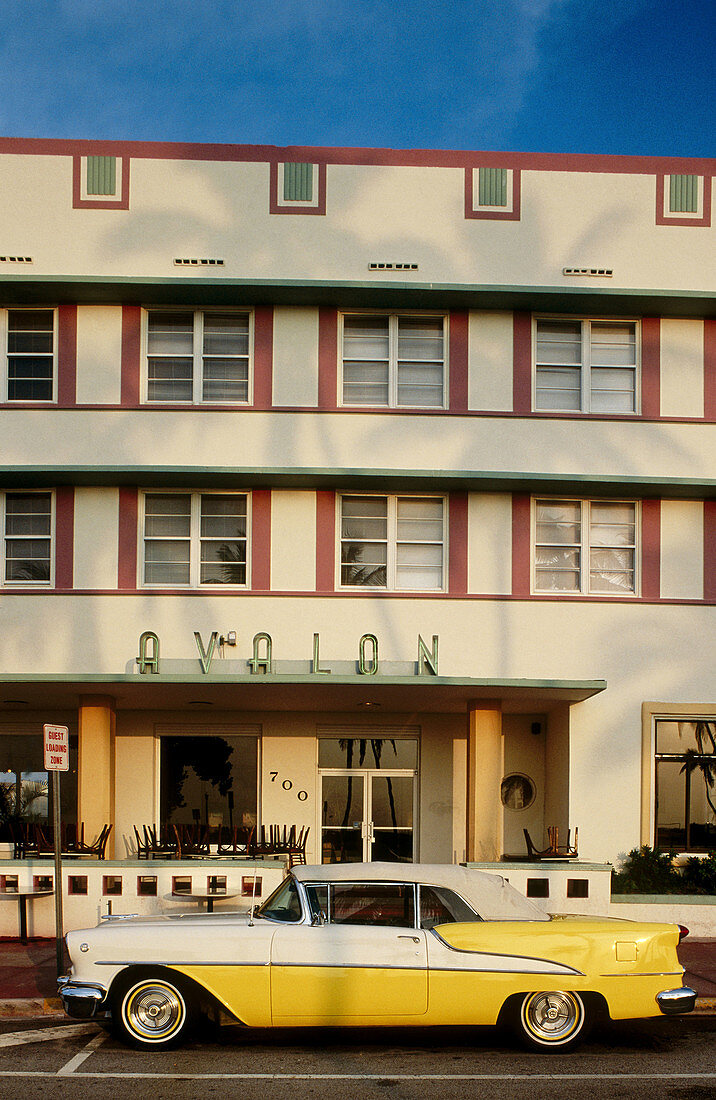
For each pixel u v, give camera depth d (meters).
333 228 17.02
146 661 15.81
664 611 16.80
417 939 8.69
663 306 17.05
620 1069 8.44
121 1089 7.76
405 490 16.92
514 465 16.89
